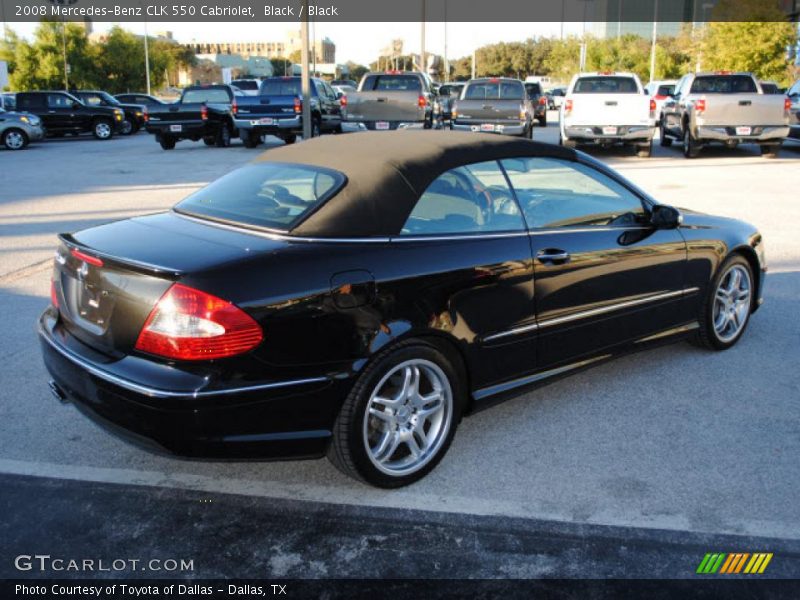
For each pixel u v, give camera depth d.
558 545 3.07
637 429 4.11
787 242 8.53
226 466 3.73
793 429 4.08
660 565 2.94
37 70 54.41
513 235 3.88
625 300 4.45
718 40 31.53
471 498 3.42
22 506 3.36
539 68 89.94
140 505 3.38
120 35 59.31
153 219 3.87
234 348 2.99
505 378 3.92
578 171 4.36
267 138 27.08
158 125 21.45
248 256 3.14
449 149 3.85
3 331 5.66
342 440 3.29
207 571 2.92
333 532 3.17
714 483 3.53
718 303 5.20
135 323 3.10
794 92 18.91
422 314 3.43
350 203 3.44
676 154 18.77
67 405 4.41
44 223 9.88
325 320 3.16
